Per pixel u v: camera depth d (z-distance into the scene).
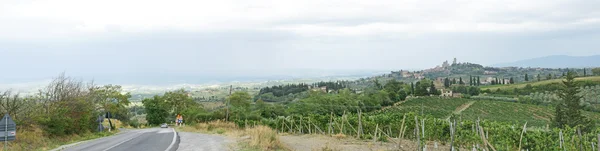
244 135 27.38
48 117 30.02
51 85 35.72
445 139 23.14
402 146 21.28
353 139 26.81
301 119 38.50
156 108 103.56
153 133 35.44
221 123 48.09
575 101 61.97
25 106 29.75
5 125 19.73
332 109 96.94
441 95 145.75
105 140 27.55
